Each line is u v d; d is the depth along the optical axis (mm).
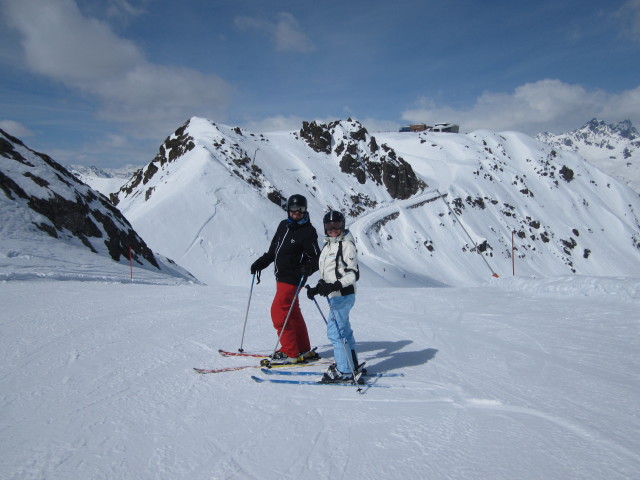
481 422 3018
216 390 3705
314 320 6941
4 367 4285
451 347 5164
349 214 95000
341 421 3070
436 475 2338
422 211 108125
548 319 6633
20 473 2367
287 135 116062
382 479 2320
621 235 133375
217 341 5441
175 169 70000
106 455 2582
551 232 125000
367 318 7090
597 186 150125
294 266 4512
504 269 102562
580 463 2432
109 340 5375
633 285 7965
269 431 2914
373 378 4039
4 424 3012
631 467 2379
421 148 144500
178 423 3039
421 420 3070
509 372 4156
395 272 77000
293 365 4453
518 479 2279
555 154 156125
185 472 2410
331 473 2387
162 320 6691
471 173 129000
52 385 3797
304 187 93125
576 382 3828
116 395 3566
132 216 57750
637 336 5473
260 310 7750
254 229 55000
